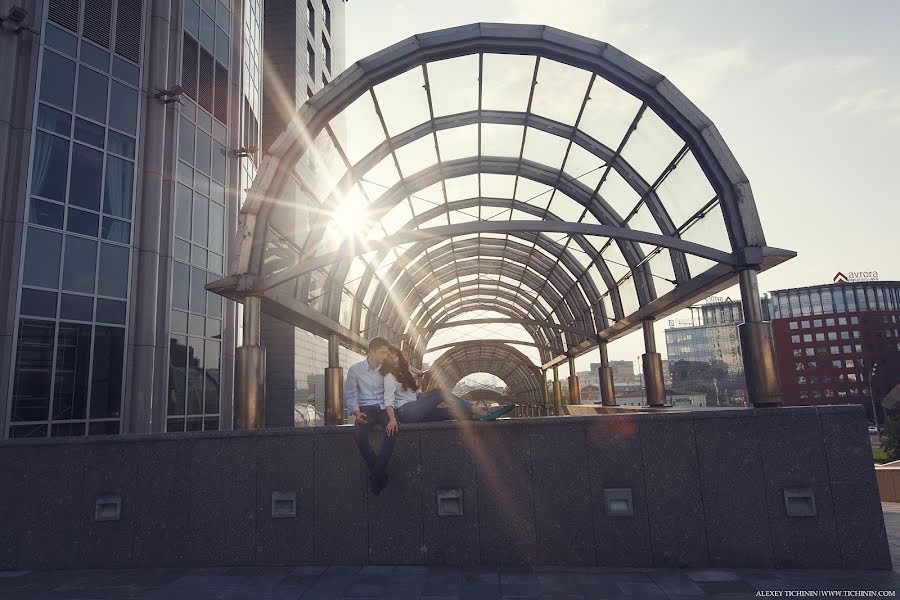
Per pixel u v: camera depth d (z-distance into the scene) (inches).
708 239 417.1
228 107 793.6
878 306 4279.0
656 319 578.2
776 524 216.1
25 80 505.4
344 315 687.1
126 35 613.0
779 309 4534.9
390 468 233.3
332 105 340.2
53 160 521.0
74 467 244.5
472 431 233.0
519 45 348.8
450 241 819.4
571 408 1032.2
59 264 518.0
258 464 239.8
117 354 568.1
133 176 606.2
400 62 349.1
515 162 544.4
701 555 216.8
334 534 231.8
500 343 1417.3
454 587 192.7
